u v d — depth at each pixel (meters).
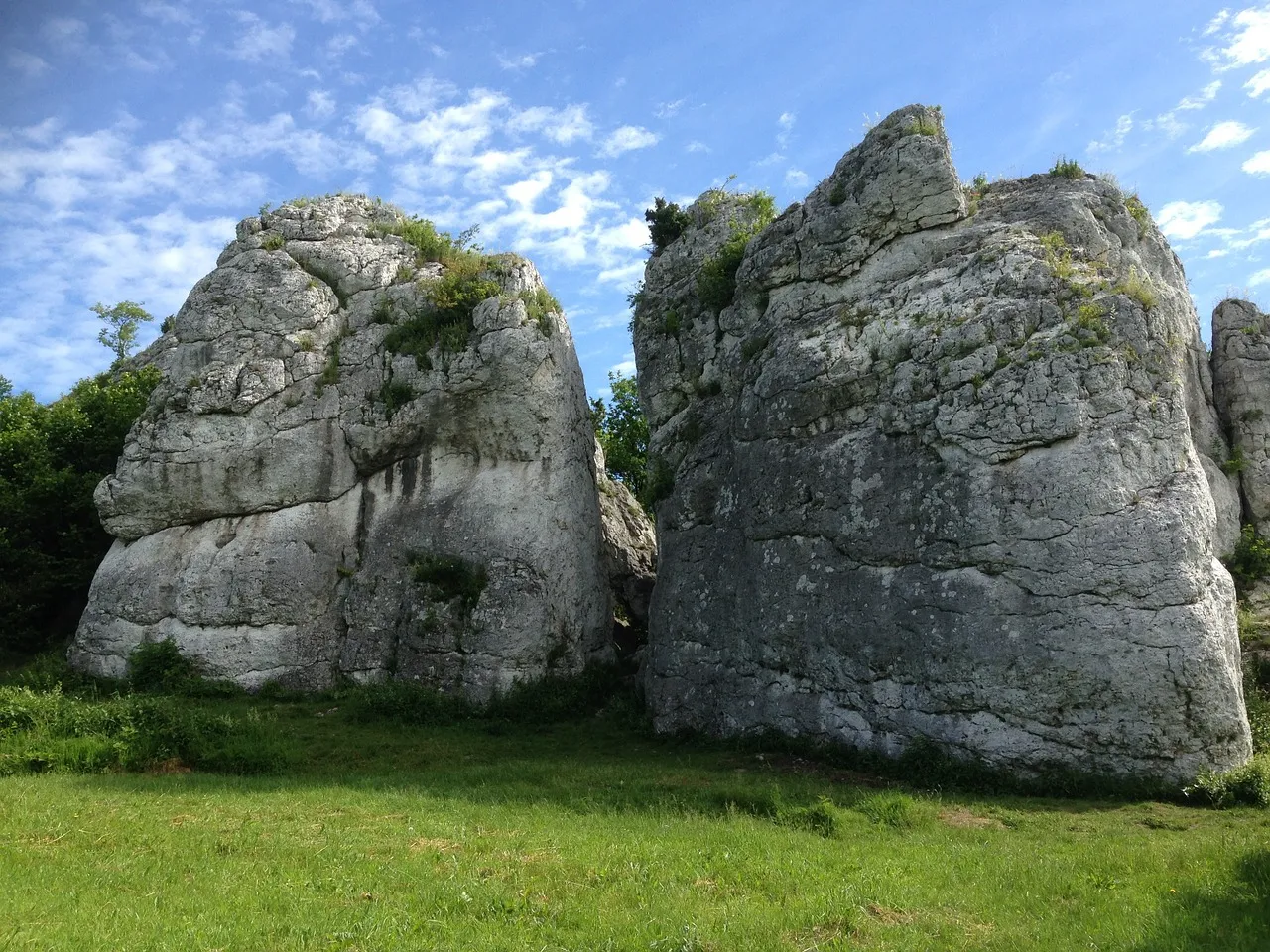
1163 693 15.26
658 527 23.58
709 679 20.77
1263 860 10.62
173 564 24.58
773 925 8.78
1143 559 15.65
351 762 18.27
